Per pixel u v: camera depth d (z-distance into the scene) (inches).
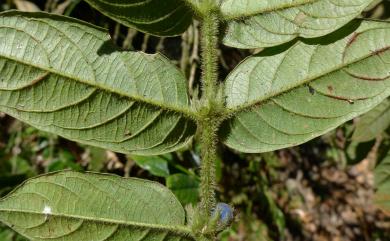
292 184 27.5
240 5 8.4
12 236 18.4
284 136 8.4
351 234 29.7
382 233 30.0
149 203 8.3
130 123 8.2
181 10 8.2
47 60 7.8
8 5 18.7
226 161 18.4
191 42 15.4
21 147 20.1
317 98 8.4
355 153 13.8
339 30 8.3
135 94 8.1
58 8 17.0
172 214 8.4
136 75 8.2
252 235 20.1
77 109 7.9
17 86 7.7
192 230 8.4
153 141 8.3
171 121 8.4
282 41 8.4
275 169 24.4
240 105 8.5
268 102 8.5
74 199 8.1
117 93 8.1
